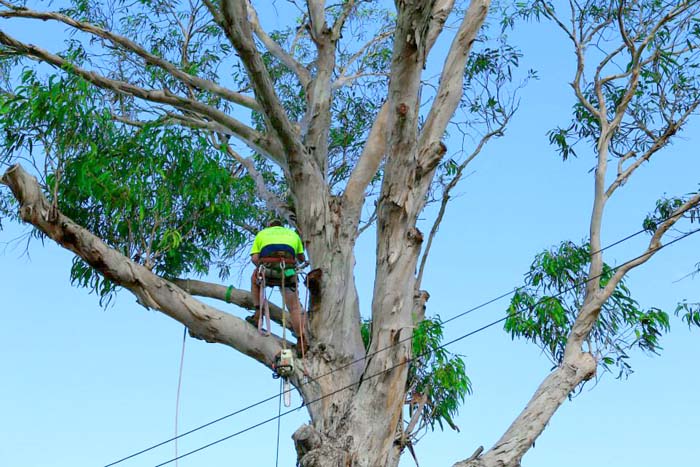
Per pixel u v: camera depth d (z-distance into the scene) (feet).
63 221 33.40
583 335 33.94
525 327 39.34
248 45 32.71
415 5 29.86
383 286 32.27
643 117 42.93
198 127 42.29
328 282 35.35
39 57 39.09
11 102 35.27
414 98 31.01
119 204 36.45
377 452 31.63
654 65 41.88
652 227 40.88
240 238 42.86
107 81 39.29
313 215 36.35
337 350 34.50
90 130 36.11
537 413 32.19
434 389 38.99
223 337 34.55
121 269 33.94
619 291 38.68
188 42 46.93
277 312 36.81
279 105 34.86
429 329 39.50
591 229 35.55
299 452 31.35
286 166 38.65
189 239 39.65
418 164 32.96
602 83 41.19
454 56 34.32
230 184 39.11
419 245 32.55
